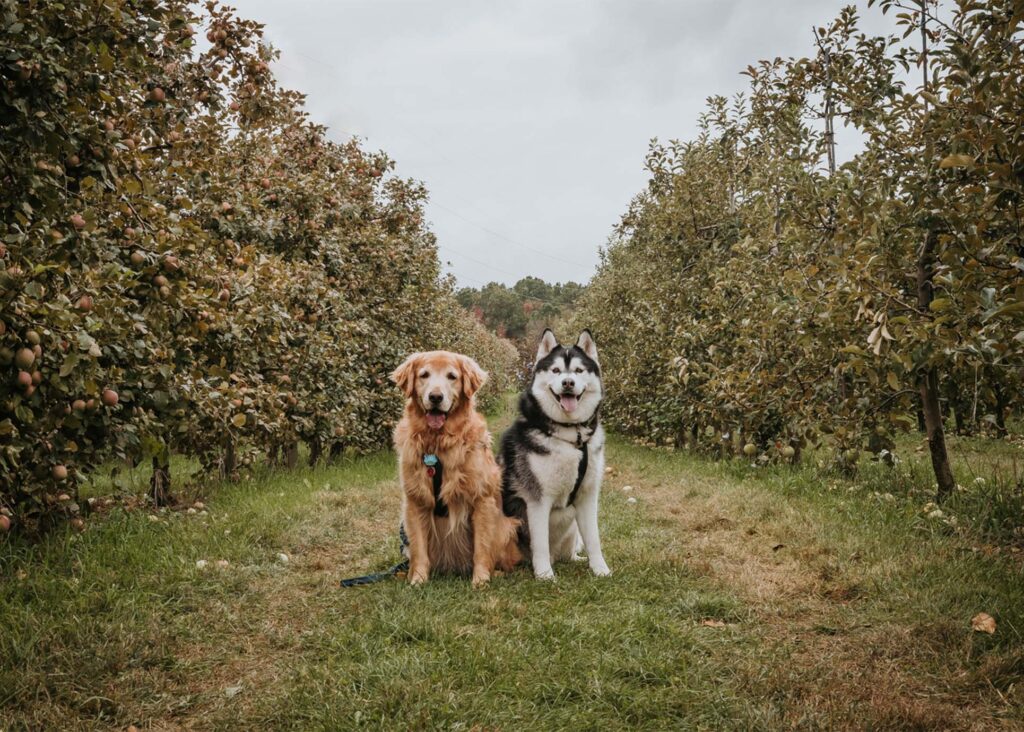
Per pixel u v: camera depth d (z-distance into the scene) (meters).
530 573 5.03
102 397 4.13
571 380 4.82
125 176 4.16
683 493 8.11
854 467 7.72
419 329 15.74
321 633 3.71
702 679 3.13
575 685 3.07
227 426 6.08
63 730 2.73
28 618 3.54
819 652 3.47
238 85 5.77
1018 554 4.89
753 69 10.34
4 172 3.37
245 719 2.84
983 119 4.49
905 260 6.17
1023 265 3.80
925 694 2.98
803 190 7.53
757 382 7.81
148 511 6.50
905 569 4.58
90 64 3.62
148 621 3.69
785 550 5.33
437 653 3.44
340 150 13.95
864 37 8.30
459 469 4.79
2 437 3.90
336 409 10.80
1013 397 6.32
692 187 13.45
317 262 10.39
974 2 4.92
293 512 6.46
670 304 13.55
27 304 3.10
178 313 4.48
